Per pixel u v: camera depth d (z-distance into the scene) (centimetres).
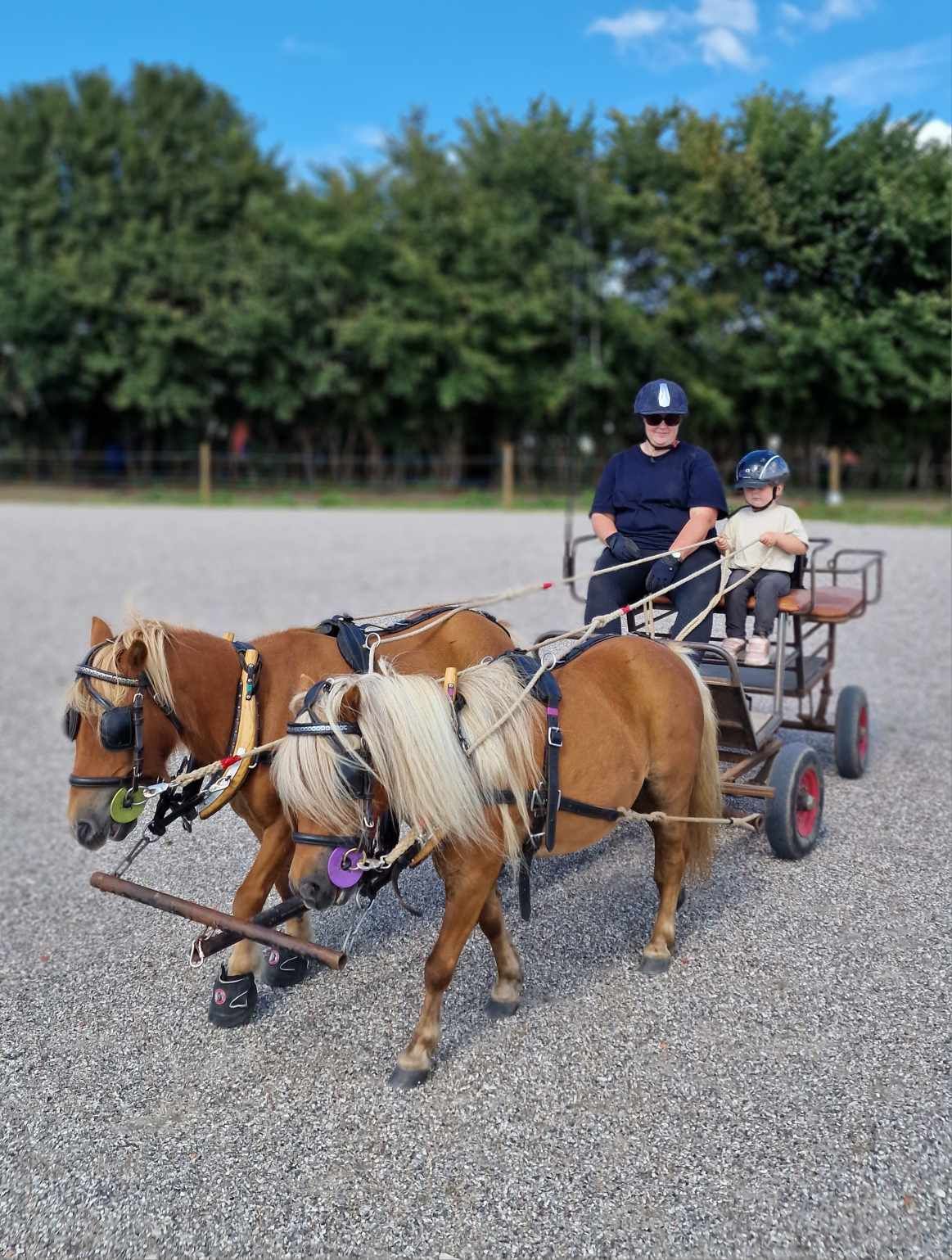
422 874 528
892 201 1977
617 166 2266
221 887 524
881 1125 330
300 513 2083
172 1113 354
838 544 1402
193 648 384
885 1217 295
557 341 2316
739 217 2144
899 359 2048
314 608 1132
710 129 2164
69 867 569
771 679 588
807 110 2133
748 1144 325
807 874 504
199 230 2464
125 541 1653
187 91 2572
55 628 1100
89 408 2658
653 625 546
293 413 2536
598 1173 316
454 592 1196
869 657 910
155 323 2347
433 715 331
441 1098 353
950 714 755
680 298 2192
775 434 2384
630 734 393
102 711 355
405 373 2353
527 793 356
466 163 2362
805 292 2147
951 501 2048
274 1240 298
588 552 1448
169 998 427
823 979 412
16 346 2423
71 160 2430
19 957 469
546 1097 351
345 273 2323
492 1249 290
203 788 385
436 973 353
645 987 414
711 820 422
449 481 2552
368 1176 320
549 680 377
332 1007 412
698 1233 292
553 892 501
